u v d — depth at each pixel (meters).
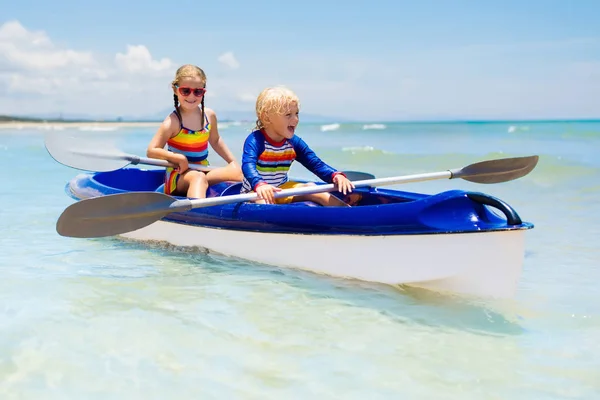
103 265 3.64
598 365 2.30
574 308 2.92
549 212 5.23
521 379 2.19
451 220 2.87
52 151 4.62
